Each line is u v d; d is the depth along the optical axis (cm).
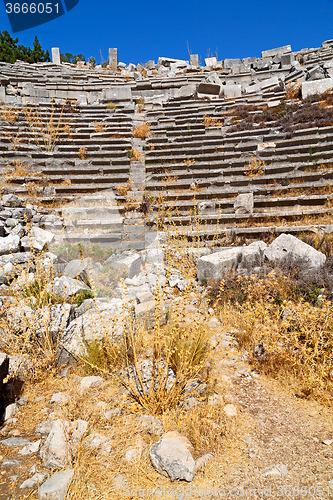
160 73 2858
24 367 371
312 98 1844
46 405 327
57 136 1723
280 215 1073
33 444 270
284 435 285
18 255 695
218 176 1414
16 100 2216
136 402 324
